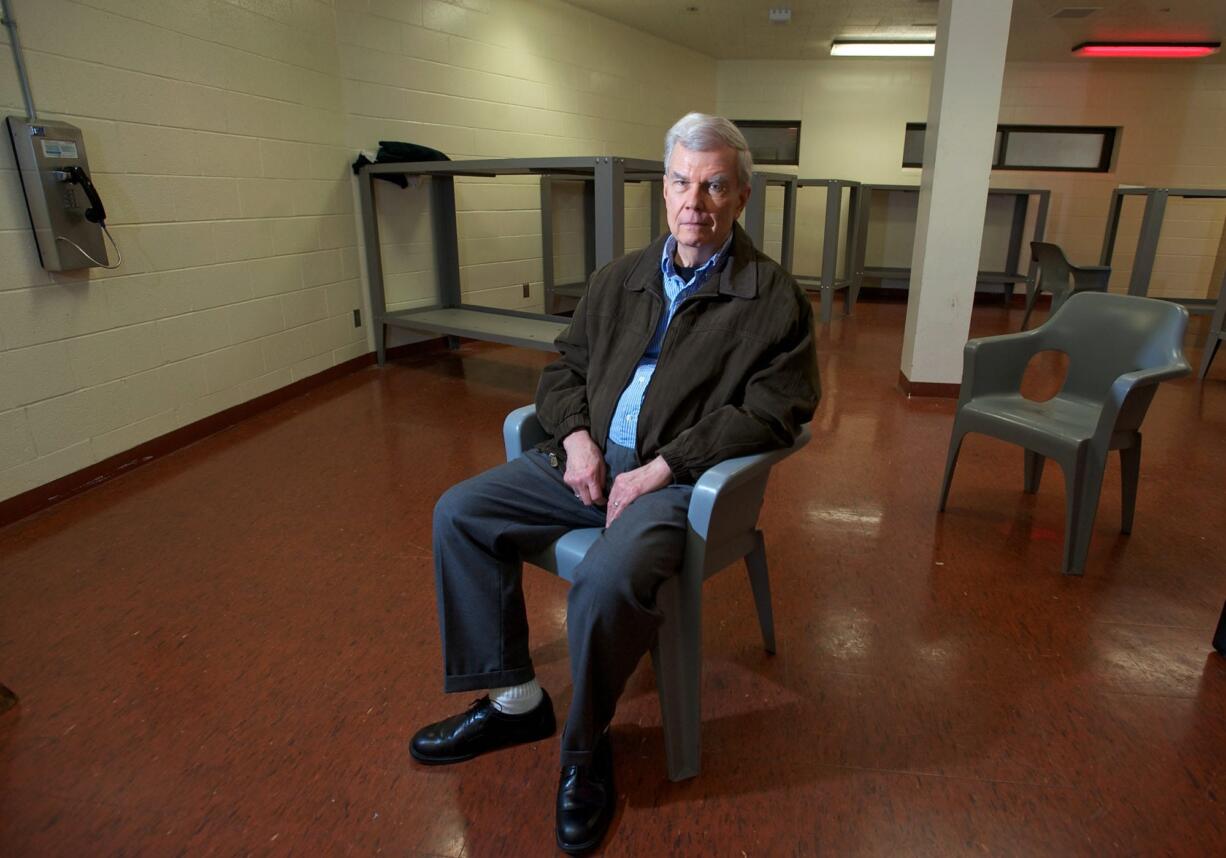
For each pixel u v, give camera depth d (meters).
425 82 4.30
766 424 1.25
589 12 5.41
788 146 7.39
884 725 1.42
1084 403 2.19
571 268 5.87
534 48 5.00
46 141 2.24
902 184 6.70
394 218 4.33
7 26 2.18
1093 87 6.66
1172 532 2.22
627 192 6.41
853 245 6.30
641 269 1.40
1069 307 2.25
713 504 1.17
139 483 2.59
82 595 1.87
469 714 1.35
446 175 4.50
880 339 5.32
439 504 1.25
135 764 1.32
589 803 1.17
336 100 3.85
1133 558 2.06
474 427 3.21
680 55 6.53
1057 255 5.26
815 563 2.04
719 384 1.30
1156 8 4.85
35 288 2.30
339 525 2.26
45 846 1.15
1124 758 1.33
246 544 2.14
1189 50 5.81
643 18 5.57
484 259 5.00
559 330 3.86
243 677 1.55
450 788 1.27
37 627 1.73
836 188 5.66
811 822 1.20
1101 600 1.85
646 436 1.32
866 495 2.51
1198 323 6.29
